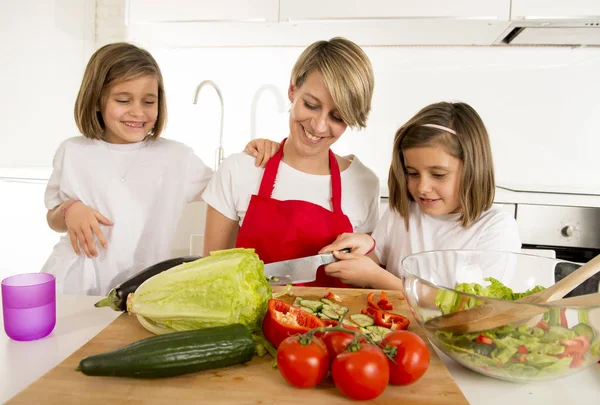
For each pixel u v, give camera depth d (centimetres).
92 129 137
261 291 77
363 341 63
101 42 252
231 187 130
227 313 72
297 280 105
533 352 60
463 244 120
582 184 233
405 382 61
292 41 235
